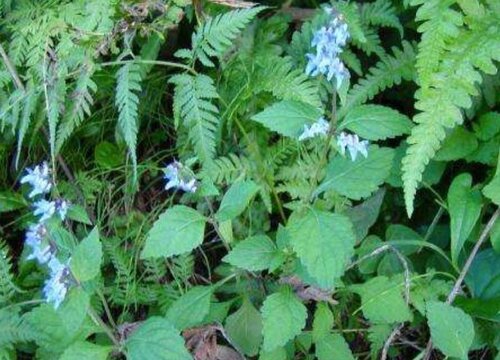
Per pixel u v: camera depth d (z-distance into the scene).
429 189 0.61
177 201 0.66
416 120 0.48
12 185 0.66
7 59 0.58
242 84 0.59
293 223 0.46
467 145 0.55
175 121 0.54
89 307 0.47
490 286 0.53
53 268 0.44
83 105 0.55
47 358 0.50
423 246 0.57
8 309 0.51
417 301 0.51
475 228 0.56
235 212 0.47
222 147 0.62
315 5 0.68
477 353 0.55
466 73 0.48
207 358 0.50
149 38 0.61
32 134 0.63
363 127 0.47
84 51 0.55
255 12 0.54
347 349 0.49
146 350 0.44
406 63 0.59
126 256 0.59
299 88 0.55
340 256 0.44
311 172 0.58
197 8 0.58
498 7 0.51
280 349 0.48
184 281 0.58
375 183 0.49
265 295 0.54
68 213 0.52
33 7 0.61
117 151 0.66
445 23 0.49
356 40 0.60
